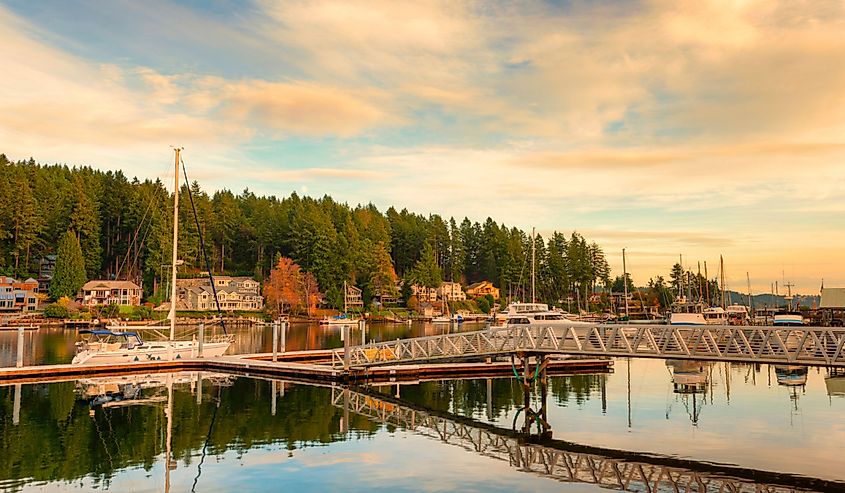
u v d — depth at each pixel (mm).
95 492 17000
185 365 41594
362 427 25203
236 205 142000
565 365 44000
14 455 20391
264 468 19375
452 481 18344
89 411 27375
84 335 66125
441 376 39500
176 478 18297
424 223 164250
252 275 129125
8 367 38625
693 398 32469
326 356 48719
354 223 138625
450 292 142375
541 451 21828
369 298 120625
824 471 19391
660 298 137250
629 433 24594
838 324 73250
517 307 66750
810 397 32812
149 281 110500
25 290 98750
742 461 20594
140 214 116500
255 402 30109
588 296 145000
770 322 77000
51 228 112062
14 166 116500
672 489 17734
